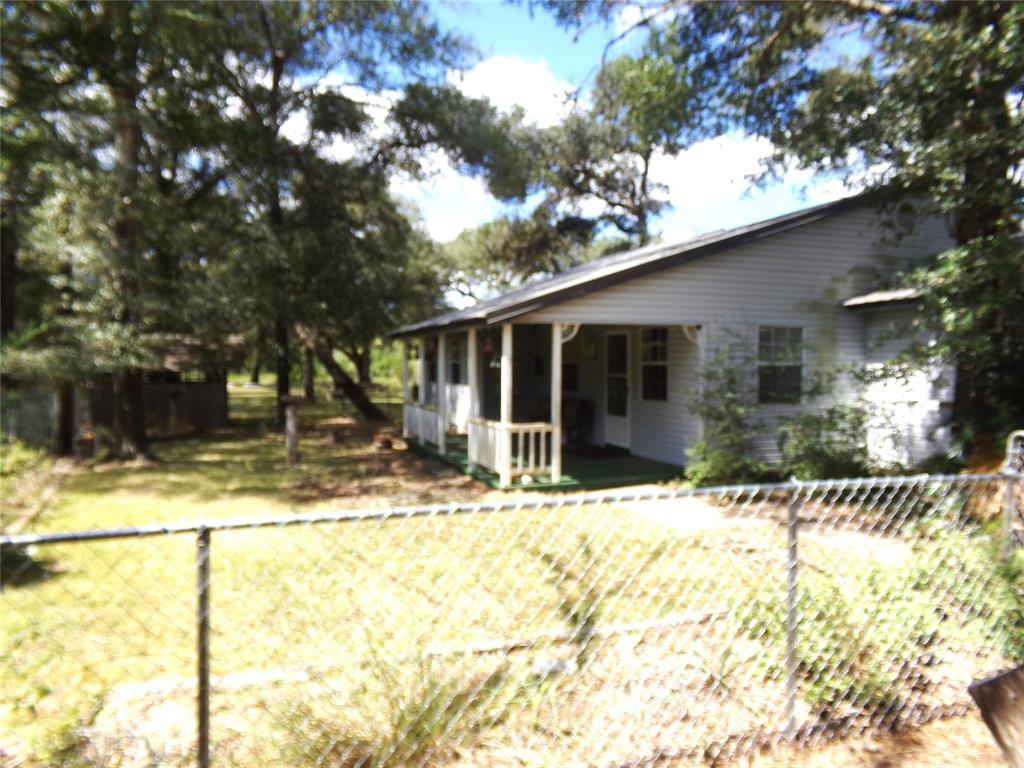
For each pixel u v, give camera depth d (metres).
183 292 13.56
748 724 2.79
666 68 9.62
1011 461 3.76
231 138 11.37
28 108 7.53
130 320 10.98
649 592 4.38
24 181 8.66
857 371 9.12
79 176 9.06
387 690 2.62
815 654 2.95
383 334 18.09
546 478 9.27
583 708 2.87
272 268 14.96
